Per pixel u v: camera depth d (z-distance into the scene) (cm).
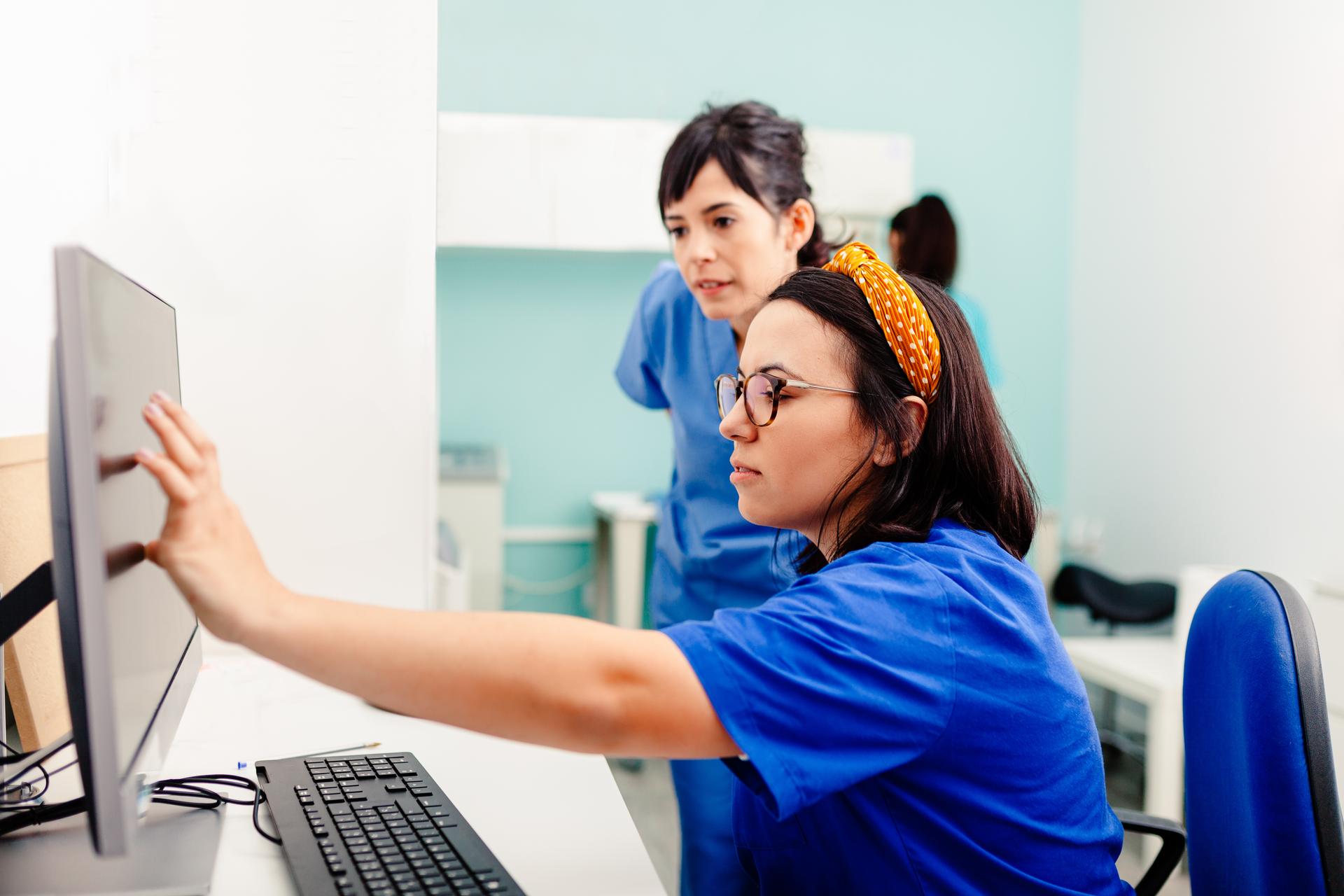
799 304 79
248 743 107
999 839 74
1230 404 310
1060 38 396
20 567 100
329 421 154
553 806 91
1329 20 274
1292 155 286
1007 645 72
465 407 387
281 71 149
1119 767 310
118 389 64
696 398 164
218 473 65
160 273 148
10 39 141
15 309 144
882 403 76
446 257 381
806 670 66
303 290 152
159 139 147
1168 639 286
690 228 151
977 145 395
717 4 384
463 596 276
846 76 390
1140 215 356
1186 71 333
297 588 155
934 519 80
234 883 73
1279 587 89
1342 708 197
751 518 83
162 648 77
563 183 354
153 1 146
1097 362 381
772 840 83
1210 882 95
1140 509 353
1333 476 270
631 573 347
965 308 278
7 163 142
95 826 56
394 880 69
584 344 391
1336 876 81
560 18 377
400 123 152
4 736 93
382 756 97
